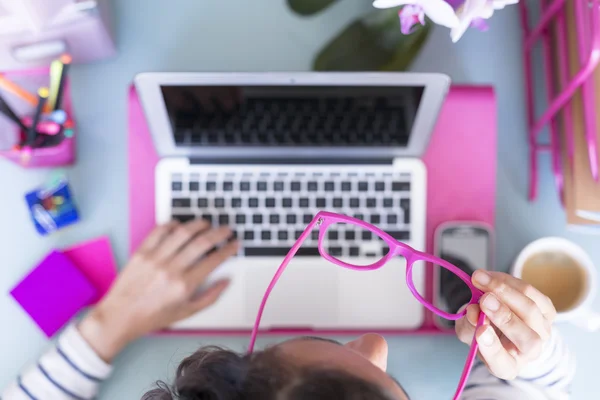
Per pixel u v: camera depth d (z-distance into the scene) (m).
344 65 0.60
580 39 0.52
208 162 0.64
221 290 0.64
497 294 0.47
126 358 0.66
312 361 0.38
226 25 0.69
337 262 0.48
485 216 0.66
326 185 0.64
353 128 0.59
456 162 0.66
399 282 0.65
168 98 0.55
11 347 0.66
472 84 0.69
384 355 0.51
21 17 0.54
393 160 0.64
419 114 0.57
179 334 0.65
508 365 0.48
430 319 0.65
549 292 0.62
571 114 0.58
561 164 0.65
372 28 0.57
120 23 0.68
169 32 0.69
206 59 0.69
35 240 0.67
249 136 0.61
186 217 0.64
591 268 0.59
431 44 0.69
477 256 0.64
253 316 0.65
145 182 0.65
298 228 0.64
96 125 0.68
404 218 0.64
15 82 0.62
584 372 0.67
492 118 0.65
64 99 0.64
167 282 0.63
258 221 0.64
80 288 0.66
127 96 0.68
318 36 0.68
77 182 0.68
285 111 0.56
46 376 0.61
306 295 0.65
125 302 0.63
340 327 0.65
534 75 0.69
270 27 0.69
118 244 0.68
